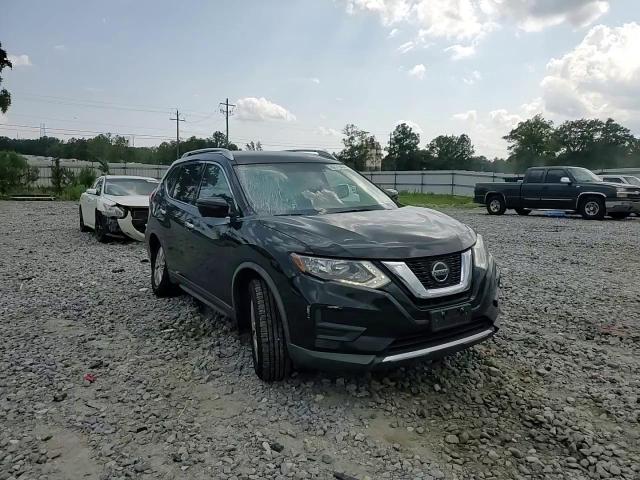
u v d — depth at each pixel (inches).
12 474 109.3
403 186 2250.2
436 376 154.9
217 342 184.1
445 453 117.1
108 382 154.3
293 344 136.6
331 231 142.1
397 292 128.7
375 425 128.3
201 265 188.4
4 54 1446.9
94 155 3287.4
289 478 107.3
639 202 690.8
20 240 471.2
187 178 223.6
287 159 197.8
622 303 238.2
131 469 111.0
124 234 432.1
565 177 738.8
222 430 126.1
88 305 238.5
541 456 116.3
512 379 154.9
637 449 118.6
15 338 193.5
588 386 150.3
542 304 236.1
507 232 541.0
